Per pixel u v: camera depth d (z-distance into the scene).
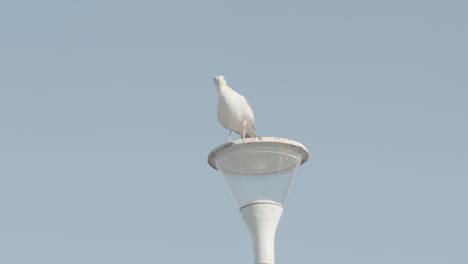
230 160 8.40
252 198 8.39
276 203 8.43
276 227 8.46
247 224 8.41
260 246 8.23
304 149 8.45
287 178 8.59
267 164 8.37
